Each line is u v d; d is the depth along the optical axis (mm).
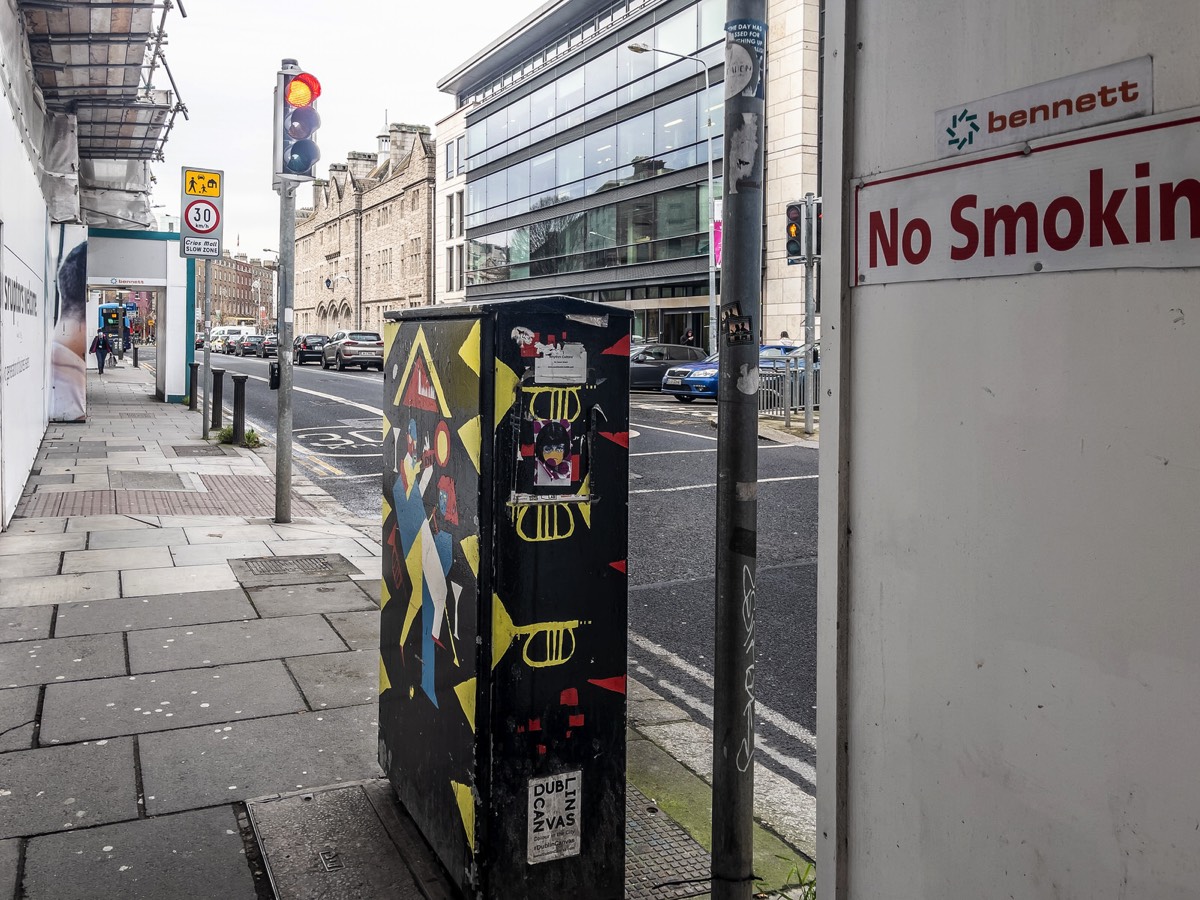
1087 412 1521
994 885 1710
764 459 13664
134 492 10359
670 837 3404
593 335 2750
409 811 3271
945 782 1801
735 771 2648
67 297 17266
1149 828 1458
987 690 1708
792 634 5883
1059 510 1569
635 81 35438
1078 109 1513
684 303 34406
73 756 3871
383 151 75500
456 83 51750
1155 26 1405
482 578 2676
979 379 1695
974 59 1676
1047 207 1564
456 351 2824
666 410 21344
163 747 3971
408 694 3254
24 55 10938
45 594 6215
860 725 2002
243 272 183000
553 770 2779
